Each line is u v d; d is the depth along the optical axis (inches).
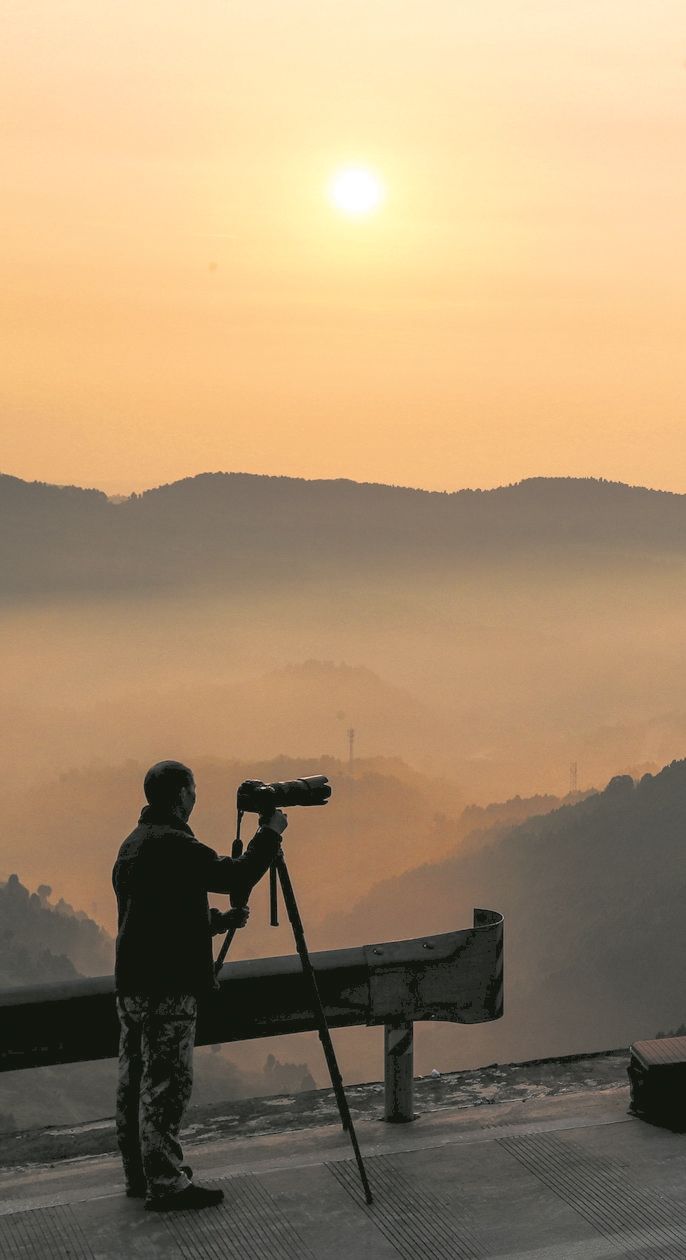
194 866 322.0
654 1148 349.1
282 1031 358.0
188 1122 386.6
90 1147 374.6
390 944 368.2
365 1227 308.3
